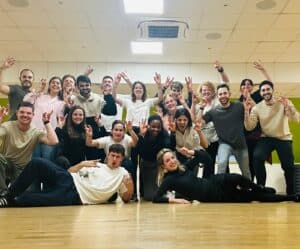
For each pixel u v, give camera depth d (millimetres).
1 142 3758
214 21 6477
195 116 4566
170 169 3812
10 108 4602
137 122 4855
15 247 979
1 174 3629
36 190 3576
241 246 939
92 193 3590
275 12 6098
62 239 1125
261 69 5180
